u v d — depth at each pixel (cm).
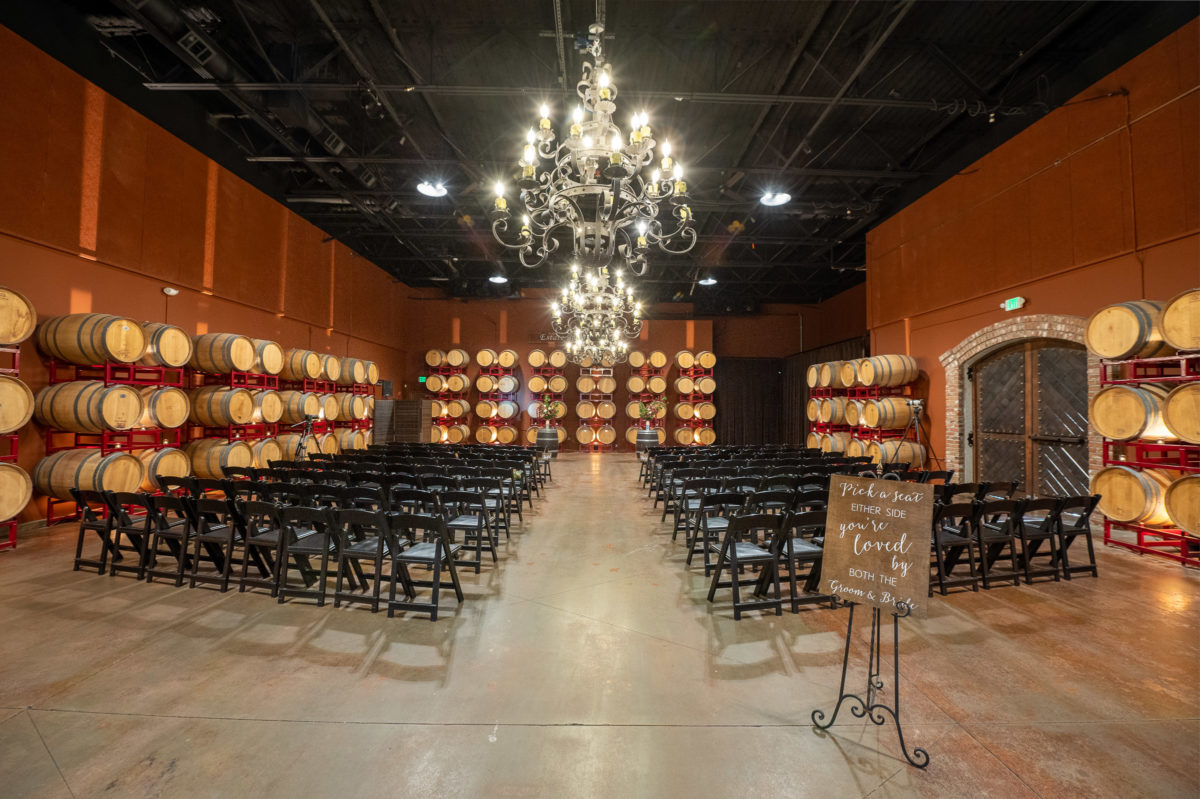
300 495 485
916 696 284
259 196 1014
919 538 234
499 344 1820
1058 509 482
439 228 1325
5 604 404
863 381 1047
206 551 511
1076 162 723
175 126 827
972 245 908
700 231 1332
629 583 466
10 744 237
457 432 1684
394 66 761
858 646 344
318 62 707
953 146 971
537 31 690
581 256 700
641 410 1653
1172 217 608
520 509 736
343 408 1195
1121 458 622
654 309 1855
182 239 837
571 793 212
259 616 385
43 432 652
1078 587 463
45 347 637
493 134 936
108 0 681
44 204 639
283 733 247
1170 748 242
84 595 423
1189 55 593
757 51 725
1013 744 244
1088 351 696
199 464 795
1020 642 351
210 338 825
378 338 1558
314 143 966
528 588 452
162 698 275
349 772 222
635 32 691
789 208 1096
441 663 316
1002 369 878
